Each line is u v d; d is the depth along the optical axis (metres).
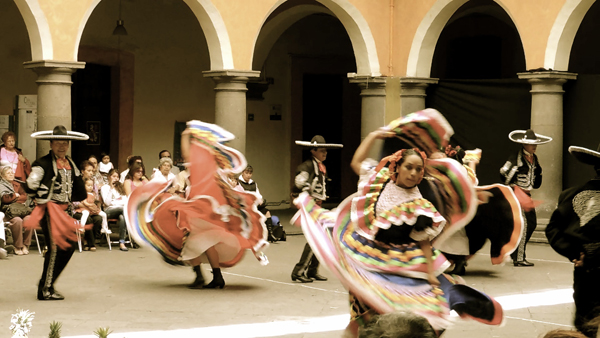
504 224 8.01
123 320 7.16
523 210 10.57
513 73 17.56
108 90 16.34
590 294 5.21
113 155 16.42
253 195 8.59
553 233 5.42
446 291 4.94
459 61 18.33
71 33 12.31
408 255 4.98
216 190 8.45
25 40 15.03
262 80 17.89
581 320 3.42
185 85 17.23
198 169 8.43
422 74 15.14
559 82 13.41
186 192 8.53
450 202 5.29
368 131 15.37
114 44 16.16
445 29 18.39
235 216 8.55
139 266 10.37
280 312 7.62
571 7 13.20
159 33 16.80
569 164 13.82
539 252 12.20
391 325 2.15
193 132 8.45
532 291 8.91
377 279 4.94
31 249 11.81
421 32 14.99
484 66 18.02
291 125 18.56
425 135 5.36
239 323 7.11
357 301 5.06
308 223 5.07
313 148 8.97
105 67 16.25
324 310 7.74
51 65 12.01
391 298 4.84
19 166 12.38
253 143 18.03
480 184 14.91
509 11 14.00
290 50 18.47
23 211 11.23
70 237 8.04
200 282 8.86
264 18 14.12
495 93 14.63
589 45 15.98
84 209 11.54
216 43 13.68
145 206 8.65
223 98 13.77
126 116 16.45
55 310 7.54
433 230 4.95
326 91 19.19
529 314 7.65
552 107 13.45
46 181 7.94
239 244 8.73
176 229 8.70
